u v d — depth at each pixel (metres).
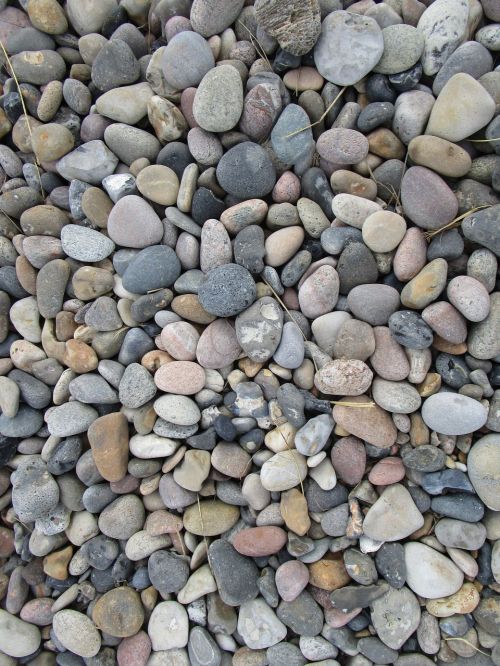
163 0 0.39
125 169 0.39
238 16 0.38
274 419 0.36
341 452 0.36
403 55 0.35
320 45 0.36
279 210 0.36
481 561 0.35
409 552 0.35
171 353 0.37
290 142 0.36
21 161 0.41
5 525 0.41
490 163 0.34
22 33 0.41
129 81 0.39
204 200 0.36
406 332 0.33
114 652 0.38
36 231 0.39
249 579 0.36
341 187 0.36
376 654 0.35
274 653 0.36
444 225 0.34
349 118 0.36
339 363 0.34
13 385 0.38
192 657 0.36
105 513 0.37
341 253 0.36
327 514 0.36
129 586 0.38
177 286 0.37
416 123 0.35
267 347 0.35
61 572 0.38
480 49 0.34
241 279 0.35
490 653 0.36
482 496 0.34
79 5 0.40
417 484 0.36
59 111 0.40
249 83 0.37
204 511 0.37
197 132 0.37
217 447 0.37
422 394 0.35
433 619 0.35
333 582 0.35
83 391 0.37
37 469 0.38
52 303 0.39
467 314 0.33
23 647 0.38
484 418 0.33
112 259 0.39
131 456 0.38
